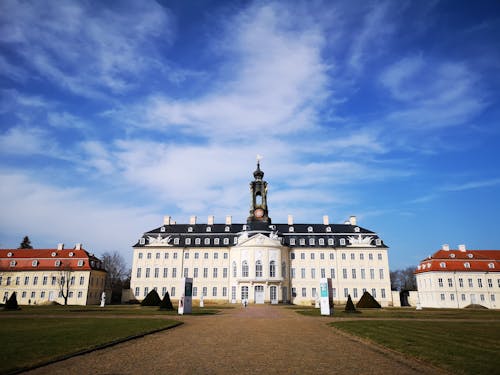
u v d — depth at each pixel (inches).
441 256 3609.7
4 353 671.8
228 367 601.9
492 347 776.3
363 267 3713.1
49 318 1472.7
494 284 3454.7
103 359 660.7
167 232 3909.9
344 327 1173.1
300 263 3722.9
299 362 644.7
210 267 3703.3
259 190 4028.1
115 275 5561.0
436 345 803.4
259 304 3218.5
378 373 570.3
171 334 1007.0
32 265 3602.4
